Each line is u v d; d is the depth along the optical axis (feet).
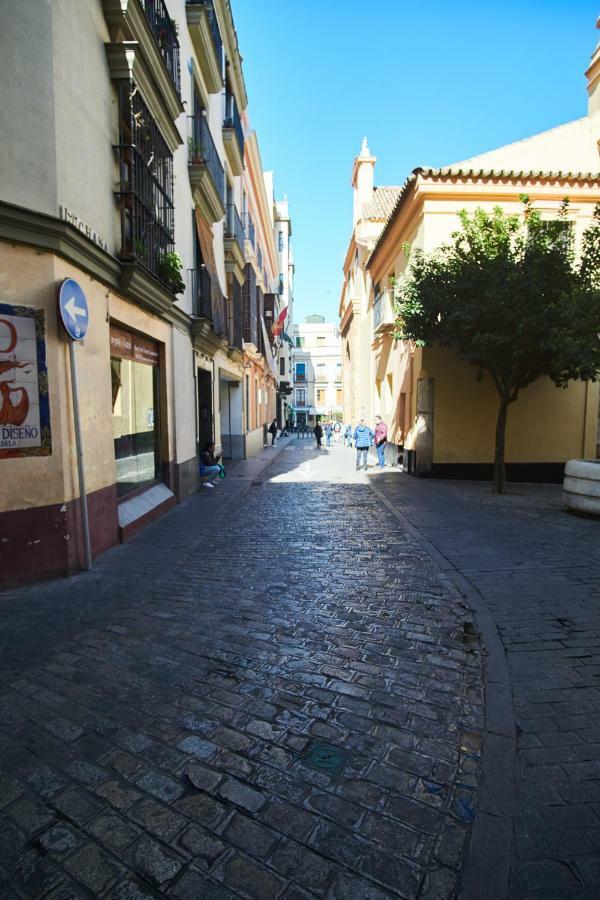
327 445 103.09
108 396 21.11
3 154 15.19
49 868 6.55
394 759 8.61
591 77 49.42
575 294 30.73
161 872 6.51
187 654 12.26
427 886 6.33
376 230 79.36
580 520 27.66
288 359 180.34
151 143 24.90
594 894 6.24
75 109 17.74
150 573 18.24
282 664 11.83
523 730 9.42
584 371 31.89
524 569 18.85
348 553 21.12
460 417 45.32
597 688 10.87
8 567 16.38
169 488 31.35
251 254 65.31
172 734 9.24
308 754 8.73
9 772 8.25
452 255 38.09
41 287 16.38
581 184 43.09
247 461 64.34
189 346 35.94
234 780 8.11
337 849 6.86
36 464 16.67
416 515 29.09
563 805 7.64
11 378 15.99
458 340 36.73
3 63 15.12
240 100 58.44
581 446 45.91
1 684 10.86
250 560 20.10
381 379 66.59
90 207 18.98
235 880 6.40
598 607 15.23
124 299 23.08
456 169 42.96
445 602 15.65
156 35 25.11
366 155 84.79
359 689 10.80
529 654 12.34
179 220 32.22
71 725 9.48
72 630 13.53
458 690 10.78
